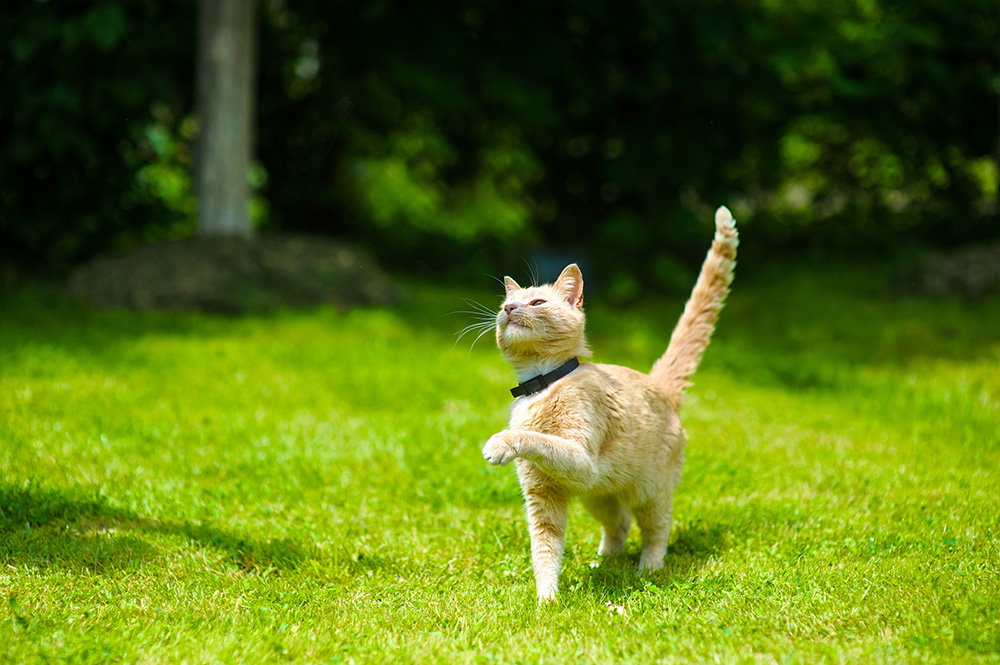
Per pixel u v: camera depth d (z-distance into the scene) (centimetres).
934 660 301
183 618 355
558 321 422
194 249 1116
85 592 376
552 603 371
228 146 1166
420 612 371
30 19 1039
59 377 738
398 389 788
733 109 1391
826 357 980
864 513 488
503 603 381
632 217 1341
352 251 1241
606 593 392
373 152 1463
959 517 466
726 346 1030
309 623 356
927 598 352
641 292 1356
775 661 308
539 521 409
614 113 1448
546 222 1556
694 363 477
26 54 1013
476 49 1338
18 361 767
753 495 526
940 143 1439
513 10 1335
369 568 428
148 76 1112
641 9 1280
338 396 768
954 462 584
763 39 1263
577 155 1499
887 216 1480
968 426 673
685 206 1360
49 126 1055
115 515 467
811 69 1360
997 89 1325
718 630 333
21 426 592
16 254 1199
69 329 916
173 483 521
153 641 332
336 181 1455
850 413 747
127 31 1071
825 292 1277
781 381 878
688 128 1380
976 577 372
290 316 1050
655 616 356
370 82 1352
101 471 532
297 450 593
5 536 427
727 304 1265
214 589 394
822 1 1371
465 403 759
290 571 420
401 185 1484
